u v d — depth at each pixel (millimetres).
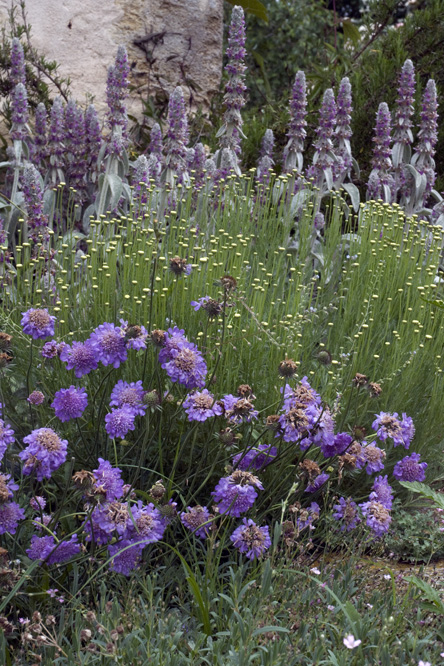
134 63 7086
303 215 4785
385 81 7105
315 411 2611
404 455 3367
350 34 9648
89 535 2412
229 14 10422
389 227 4883
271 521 2908
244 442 2975
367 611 2436
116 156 5027
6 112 6004
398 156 6035
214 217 4715
